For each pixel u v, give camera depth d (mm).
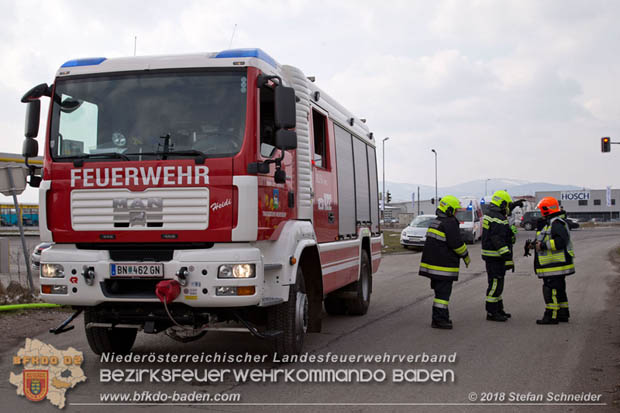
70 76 6285
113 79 6184
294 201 6914
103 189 5922
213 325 6246
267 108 6328
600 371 6305
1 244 16359
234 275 5629
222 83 6000
